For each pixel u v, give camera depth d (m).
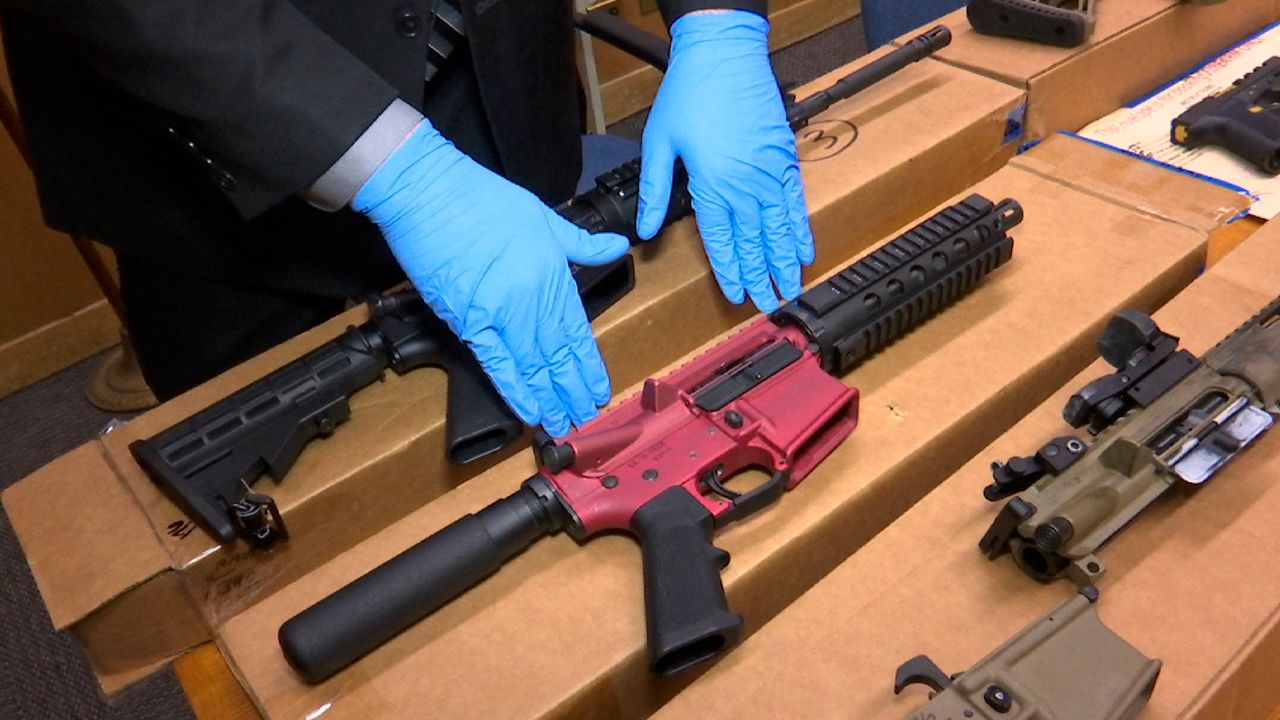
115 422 1.03
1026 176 1.23
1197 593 0.73
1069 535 0.71
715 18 1.10
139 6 0.80
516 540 0.82
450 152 0.95
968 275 1.00
